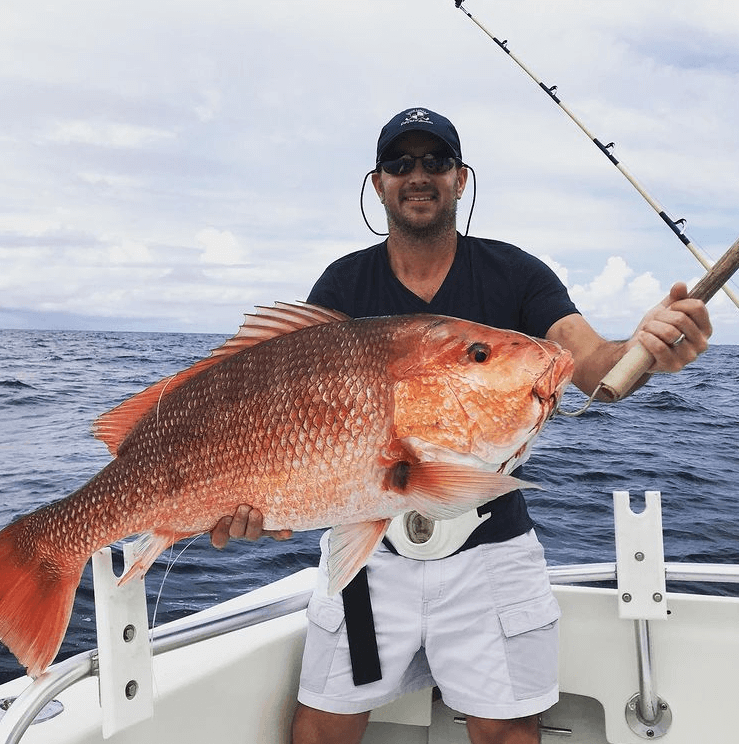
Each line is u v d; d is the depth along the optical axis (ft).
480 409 4.96
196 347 184.03
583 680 8.64
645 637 8.24
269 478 5.10
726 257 4.88
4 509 22.95
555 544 17.51
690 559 17.29
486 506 7.59
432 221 7.73
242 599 8.91
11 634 5.55
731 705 8.31
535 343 5.05
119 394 62.03
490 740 7.69
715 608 8.39
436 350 5.01
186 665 7.41
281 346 5.23
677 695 8.43
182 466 5.28
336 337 5.15
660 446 33.17
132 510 5.42
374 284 8.20
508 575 7.66
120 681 5.95
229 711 7.54
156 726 6.81
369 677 7.75
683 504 22.44
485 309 7.98
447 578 7.62
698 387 74.13
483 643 7.61
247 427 5.14
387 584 7.78
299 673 8.45
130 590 6.06
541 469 26.73
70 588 5.63
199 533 5.38
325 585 7.89
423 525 7.54
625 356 5.10
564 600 8.71
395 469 5.00
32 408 51.83
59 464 29.91
